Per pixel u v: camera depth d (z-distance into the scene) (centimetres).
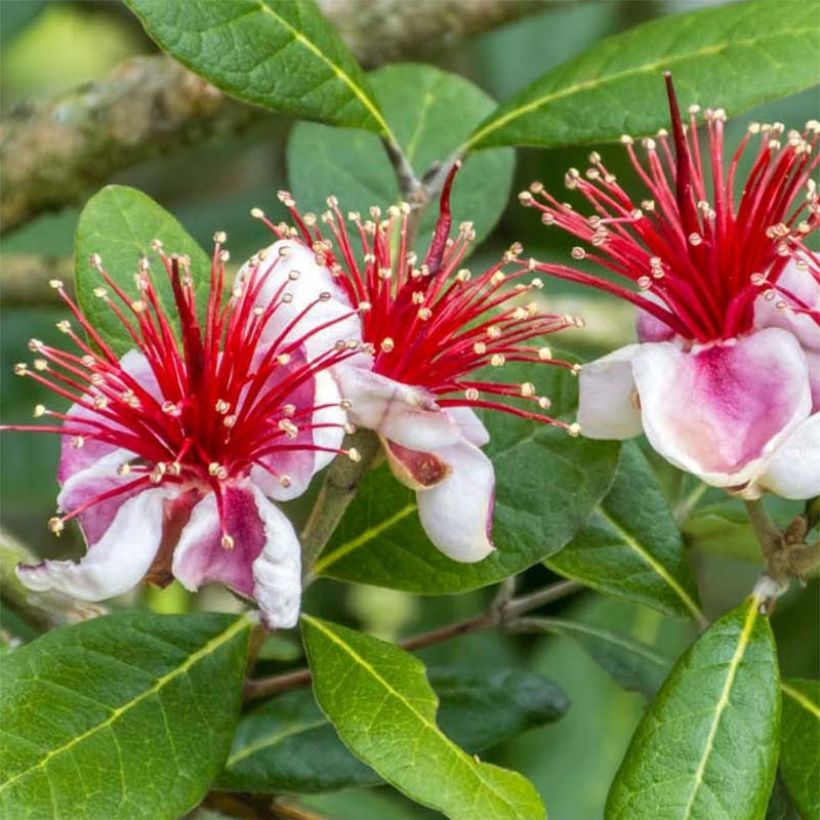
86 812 55
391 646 57
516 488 59
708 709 56
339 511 57
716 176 58
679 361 57
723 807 55
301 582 57
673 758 56
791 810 58
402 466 56
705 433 56
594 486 59
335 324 55
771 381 56
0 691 56
